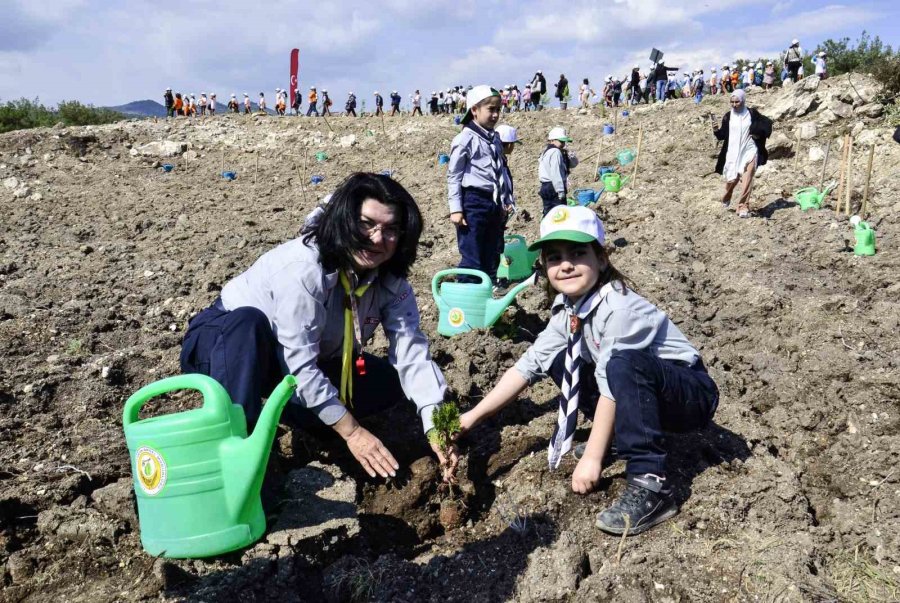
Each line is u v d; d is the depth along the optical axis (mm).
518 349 4621
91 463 3311
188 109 27875
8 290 6043
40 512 2926
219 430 2508
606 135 15562
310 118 20750
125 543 2762
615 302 2879
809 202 8438
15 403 3930
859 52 26328
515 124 18250
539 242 2859
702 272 6598
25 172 13352
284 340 2854
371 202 2766
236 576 2502
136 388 4258
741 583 2459
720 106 16141
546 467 3217
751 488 2930
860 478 3123
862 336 4426
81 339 4945
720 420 3555
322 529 2758
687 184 10477
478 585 2664
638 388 2787
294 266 2861
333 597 2631
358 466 3387
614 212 9328
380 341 4887
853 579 2559
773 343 4633
